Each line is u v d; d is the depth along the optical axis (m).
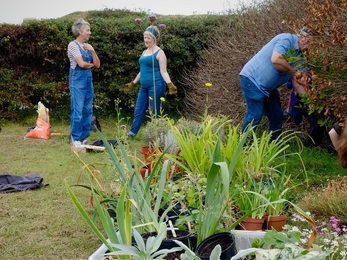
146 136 6.03
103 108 12.17
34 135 9.27
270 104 6.09
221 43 9.62
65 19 12.29
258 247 2.71
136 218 2.86
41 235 3.80
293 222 3.82
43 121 9.38
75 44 8.09
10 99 11.59
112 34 11.90
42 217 4.25
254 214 3.51
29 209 4.49
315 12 5.06
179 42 11.90
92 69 12.01
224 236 2.71
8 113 11.65
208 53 10.09
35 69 11.95
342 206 3.87
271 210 3.65
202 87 9.64
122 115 12.31
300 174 5.45
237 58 8.71
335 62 5.01
